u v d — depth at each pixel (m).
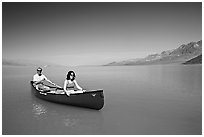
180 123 5.55
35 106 7.33
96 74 19.27
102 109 6.84
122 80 14.06
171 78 14.12
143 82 12.73
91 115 6.24
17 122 5.80
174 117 6.01
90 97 6.62
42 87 8.77
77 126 5.44
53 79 16.55
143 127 5.31
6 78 16.81
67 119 5.95
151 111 6.57
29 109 6.99
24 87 11.74
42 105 7.43
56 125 5.54
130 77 15.76
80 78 15.99
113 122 5.66
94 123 5.61
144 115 6.20
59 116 6.21
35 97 8.73
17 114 6.49
